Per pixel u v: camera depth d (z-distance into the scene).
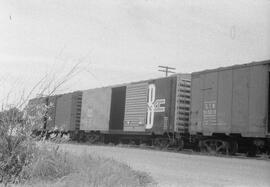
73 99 39.34
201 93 23.34
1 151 8.09
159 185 8.37
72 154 9.69
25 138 8.24
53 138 8.81
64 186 7.19
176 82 26.08
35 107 8.35
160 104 27.19
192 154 19.89
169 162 13.91
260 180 9.67
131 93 30.73
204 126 22.80
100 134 35.22
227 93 21.44
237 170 11.83
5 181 7.62
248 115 20.00
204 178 9.71
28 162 8.09
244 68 20.52
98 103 35.53
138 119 29.39
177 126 25.67
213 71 22.58
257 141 19.67
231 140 21.47
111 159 10.53
